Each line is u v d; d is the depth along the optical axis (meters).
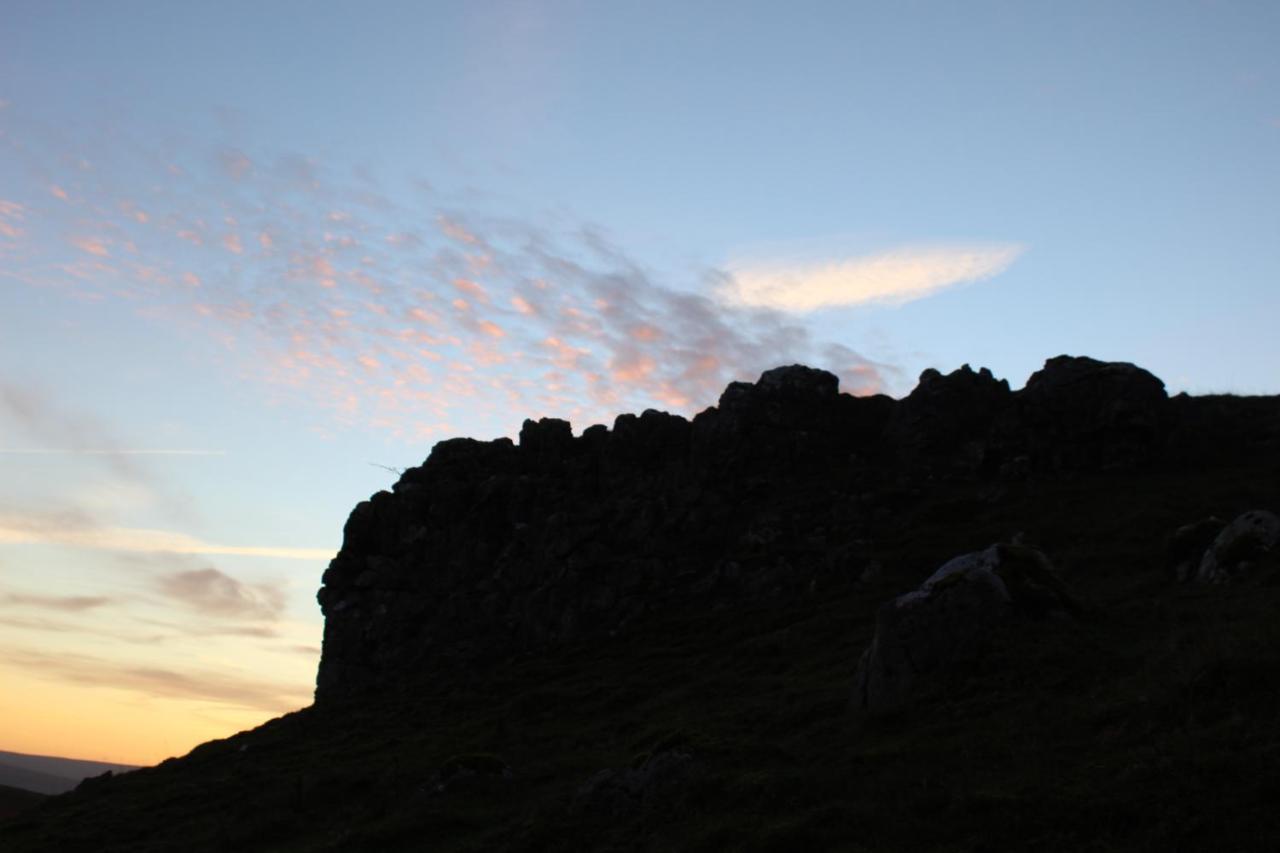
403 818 28.08
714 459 59.19
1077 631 27.19
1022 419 58.19
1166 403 57.53
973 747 21.75
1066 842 16.33
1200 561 34.03
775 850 18.91
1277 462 53.06
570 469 63.56
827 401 64.06
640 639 49.47
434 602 59.41
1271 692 19.64
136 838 35.03
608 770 25.55
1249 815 15.55
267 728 51.97
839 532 53.31
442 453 67.94
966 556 30.34
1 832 39.22
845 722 27.11
